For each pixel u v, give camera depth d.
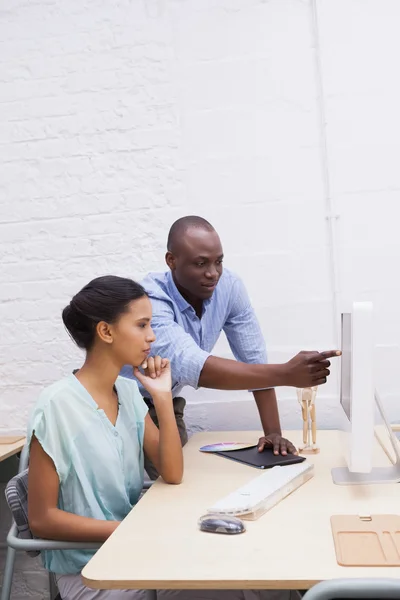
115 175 2.30
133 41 2.30
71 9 2.33
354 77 2.20
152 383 1.47
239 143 2.24
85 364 1.41
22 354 2.32
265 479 1.31
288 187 2.22
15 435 2.32
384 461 1.52
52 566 1.32
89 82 2.31
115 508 1.36
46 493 1.27
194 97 2.27
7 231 2.34
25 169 2.33
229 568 0.90
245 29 2.25
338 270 2.20
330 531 1.05
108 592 1.23
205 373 1.59
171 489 1.36
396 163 2.18
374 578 0.79
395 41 2.19
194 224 1.78
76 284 2.30
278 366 1.51
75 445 1.31
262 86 2.24
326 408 2.20
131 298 1.38
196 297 1.87
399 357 2.16
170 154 2.27
